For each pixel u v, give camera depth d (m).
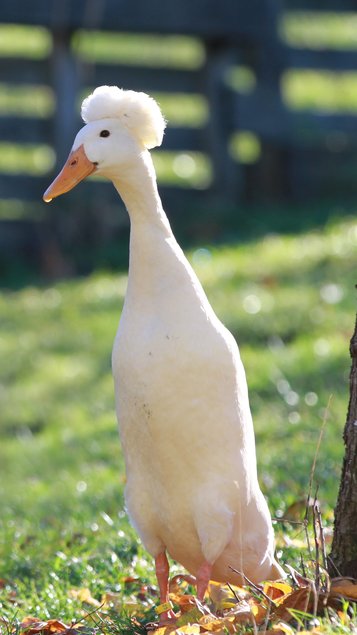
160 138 6.66
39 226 24.36
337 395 14.07
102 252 24.05
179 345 6.42
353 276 18.92
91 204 24.45
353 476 6.98
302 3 28.80
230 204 25.08
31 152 29.88
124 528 10.10
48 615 7.73
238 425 6.60
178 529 6.75
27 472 14.65
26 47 32.59
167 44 32.41
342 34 33.03
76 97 24.44
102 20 24.52
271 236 22.97
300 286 18.94
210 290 19.52
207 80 25.20
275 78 25.36
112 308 20.70
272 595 6.69
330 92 32.38
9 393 17.86
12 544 10.72
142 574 8.52
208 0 24.89
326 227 22.86
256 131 25.19
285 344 16.92
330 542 8.48
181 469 6.54
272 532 7.11
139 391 6.50
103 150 6.53
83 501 12.16
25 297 22.36
